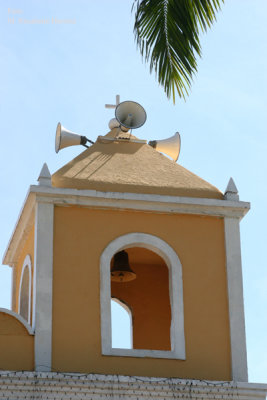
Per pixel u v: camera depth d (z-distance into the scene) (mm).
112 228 20297
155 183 20859
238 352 19828
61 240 20031
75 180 20547
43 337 19281
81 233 20141
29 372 18703
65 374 18812
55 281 19734
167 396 19031
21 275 21984
